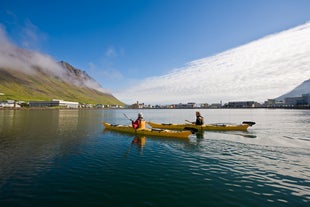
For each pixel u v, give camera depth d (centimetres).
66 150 1886
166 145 2130
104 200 934
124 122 5359
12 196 959
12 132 3045
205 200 939
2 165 1412
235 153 1797
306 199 950
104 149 1941
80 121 5359
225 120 6238
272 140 2406
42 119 5794
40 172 1283
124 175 1248
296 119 6253
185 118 7456
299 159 1605
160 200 938
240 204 905
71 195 979
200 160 1577
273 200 941
